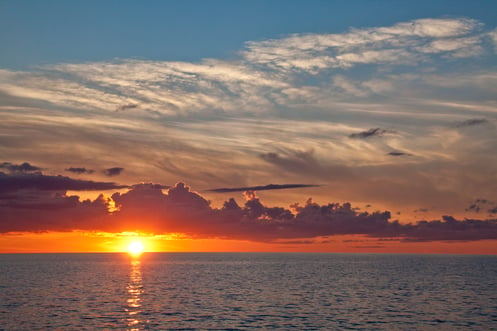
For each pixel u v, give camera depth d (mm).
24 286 109250
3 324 59438
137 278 136875
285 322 61188
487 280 132250
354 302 81125
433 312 70188
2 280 127250
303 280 131125
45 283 117750
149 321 61656
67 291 98000
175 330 56219
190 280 130000
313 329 56969
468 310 72375
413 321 62562
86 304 77250
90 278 136125
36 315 65938
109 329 56625
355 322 61469
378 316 66250
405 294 94688
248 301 82000
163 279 133375
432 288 107875
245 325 59188
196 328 57375
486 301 83625
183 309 71875
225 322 61094
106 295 90688
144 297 87438
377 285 114938
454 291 101188
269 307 74375
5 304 77188
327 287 109312
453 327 59062
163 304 77500
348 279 135500
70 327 57688
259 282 123500
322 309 72438
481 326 59719
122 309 71750
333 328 57625
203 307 74188
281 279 135000
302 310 71312
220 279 134375
